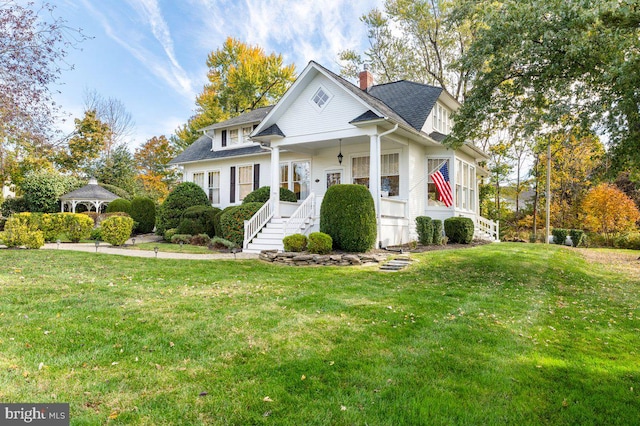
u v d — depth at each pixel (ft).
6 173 64.54
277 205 48.78
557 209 86.63
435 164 53.11
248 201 54.65
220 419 9.37
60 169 91.09
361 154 52.26
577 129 28.94
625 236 68.64
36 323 15.60
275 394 10.59
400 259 35.01
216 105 110.52
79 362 12.25
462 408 10.11
